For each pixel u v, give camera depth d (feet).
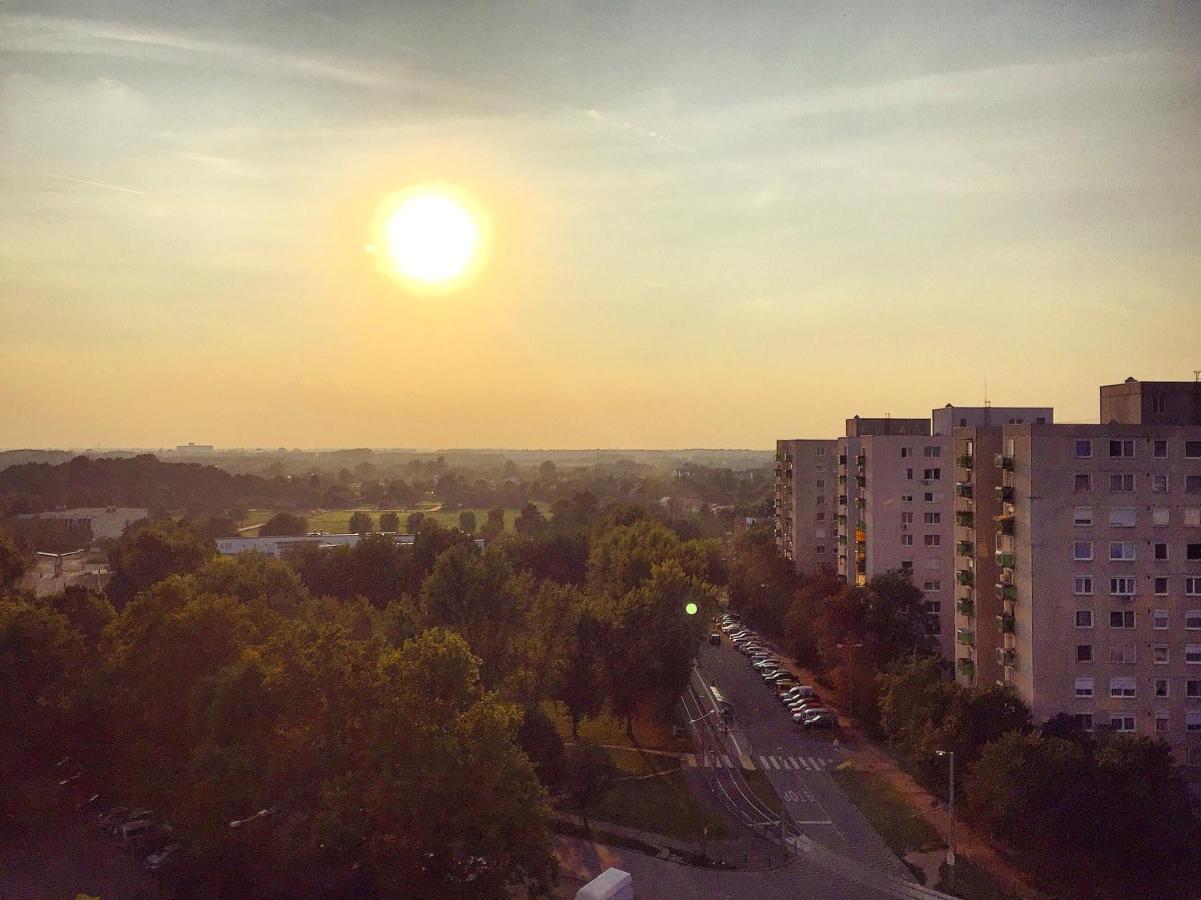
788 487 531.91
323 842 170.81
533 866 176.35
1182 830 201.05
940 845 224.33
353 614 335.06
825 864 217.36
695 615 338.54
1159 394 258.16
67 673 253.85
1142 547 247.09
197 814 189.16
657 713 339.16
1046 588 246.47
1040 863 209.97
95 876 211.20
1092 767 205.67
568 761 250.16
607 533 556.10
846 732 324.60
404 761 174.09
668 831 241.14
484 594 306.35
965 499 291.58
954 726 238.27
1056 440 246.88
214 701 198.08
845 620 353.31
